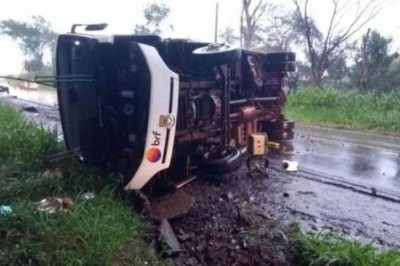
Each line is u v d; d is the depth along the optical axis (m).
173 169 5.46
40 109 13.59
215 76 5.67
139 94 4.22
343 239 4.08
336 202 5.53
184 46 5.39
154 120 4.14
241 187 5.88
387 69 19.02
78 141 5.04
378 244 4.30
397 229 4.72
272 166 7.24
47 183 4.46
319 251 3.81
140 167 4.21
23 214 3.48
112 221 3.74
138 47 4.17
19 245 3.14
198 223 4.52
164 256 3.75
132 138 4.39
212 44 5.48
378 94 16.36
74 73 4.86
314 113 14.40
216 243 4.13
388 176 6.92
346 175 6.89
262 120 8.46
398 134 11.73
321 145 9.44
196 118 5.25
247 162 6.45
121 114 4.58
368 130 12.23
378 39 19.03
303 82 20.53
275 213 5.01
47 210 3.67
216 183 5.90
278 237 4.31
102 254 3.23
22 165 5.02
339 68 20.78
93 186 4.53
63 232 3.34
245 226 4.54
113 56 4.65
